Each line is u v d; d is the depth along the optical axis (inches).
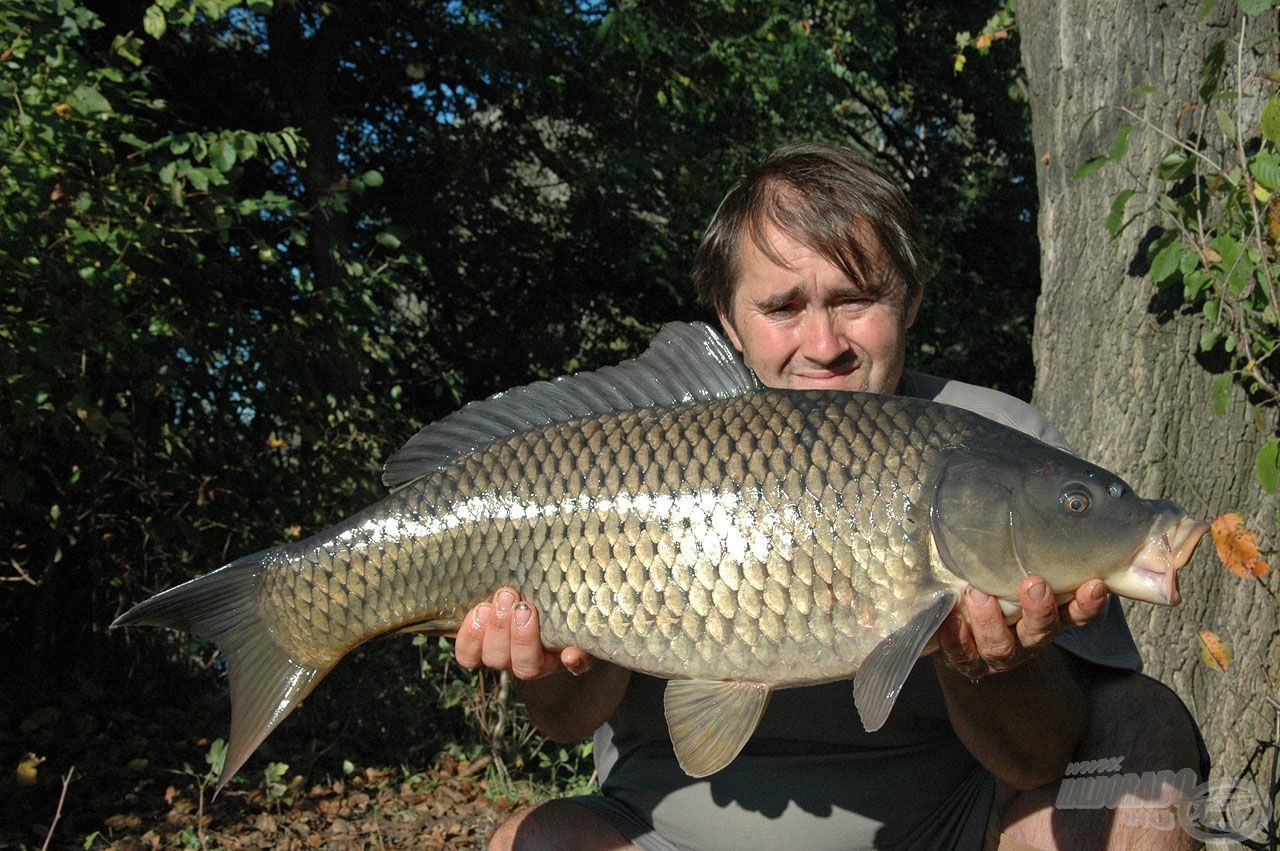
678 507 35.6
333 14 140.0
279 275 135.4
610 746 45.9
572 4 160.9
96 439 94.7
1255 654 59.6
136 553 110.9
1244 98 62.5
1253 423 61.6
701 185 169.5
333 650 39.0
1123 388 63.9
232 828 86.6
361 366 120.1
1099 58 66.2
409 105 162.2
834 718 40.9
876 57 215.3
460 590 37.6
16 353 80.8
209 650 115.0
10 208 82.3
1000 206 250.8
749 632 35.2
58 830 83.4
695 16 171.2
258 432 117.3
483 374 170.2
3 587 105.4
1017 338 234.4
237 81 146.3
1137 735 40.2
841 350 43.0
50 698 104.0
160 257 101.5
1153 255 61.1
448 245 167.0
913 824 41.5
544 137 170.2
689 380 38.6
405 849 85.0
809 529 34.9
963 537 34.2
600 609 36.1
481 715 103.7
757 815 41.1
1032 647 34.8
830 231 41.9
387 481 39.8
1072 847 39.9
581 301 176.6
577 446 36.9
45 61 88.7
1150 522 33.9
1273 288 56.7
